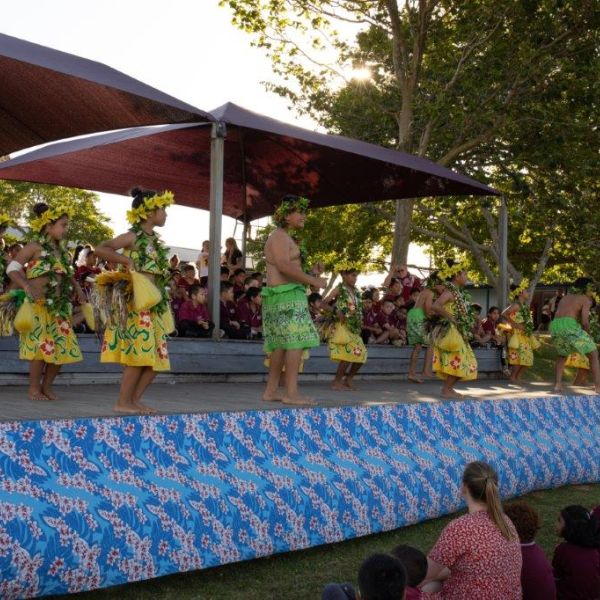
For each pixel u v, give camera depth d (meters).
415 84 15.70
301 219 6.41
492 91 15.66
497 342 12.88
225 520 5.07
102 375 7.83
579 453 8.78
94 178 12.45
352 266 8.70
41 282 5.95
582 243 17.98
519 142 16.16
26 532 4.14
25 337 5.91
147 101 7.69
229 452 5.33
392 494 6.29
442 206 19.33
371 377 10.77
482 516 4.12
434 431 7.05
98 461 4.62
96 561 4.38
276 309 6.25
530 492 8.30
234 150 11.73
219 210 8.79
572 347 9.67
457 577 4.05
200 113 7.93
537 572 4.41
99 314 5.52
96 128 8.76
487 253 25.28
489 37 15.06
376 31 17.19
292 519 5.49
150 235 5.34
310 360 9.87
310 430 5.94
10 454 4.25
